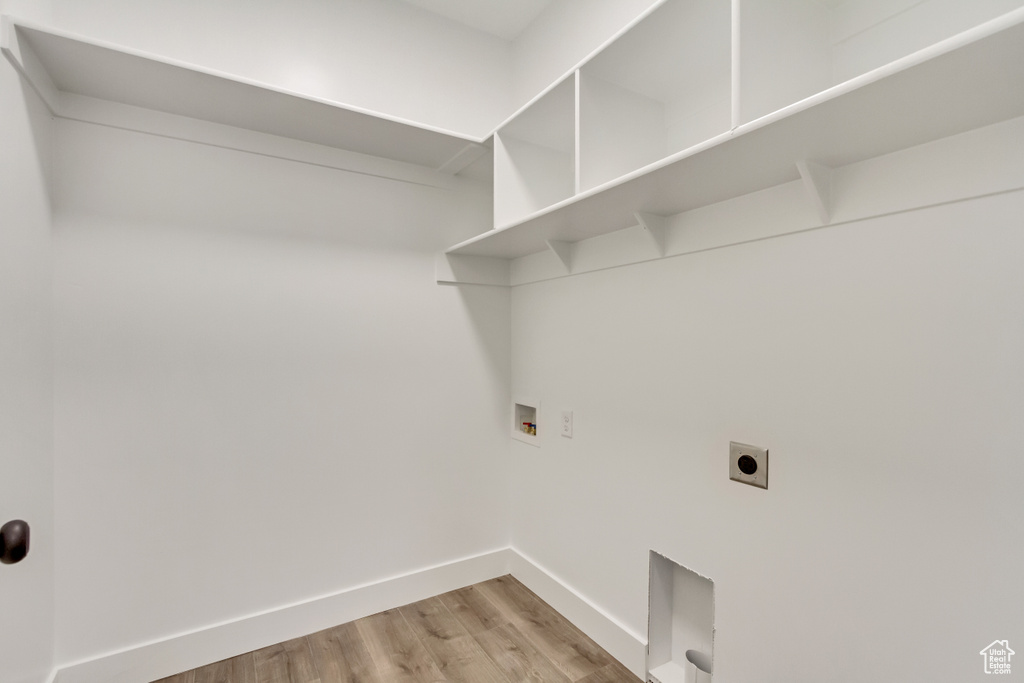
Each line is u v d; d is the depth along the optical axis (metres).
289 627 1.78
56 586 1.43
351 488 1.93
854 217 1.06
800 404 1.17
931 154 0.94
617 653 1.67
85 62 1.28
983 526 0.89
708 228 1.38
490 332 2.30
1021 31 0.60
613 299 1.74
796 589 1.18
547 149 1.86
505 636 1.82
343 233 1.91
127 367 1.53
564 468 1.98
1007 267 0.86
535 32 2.19
